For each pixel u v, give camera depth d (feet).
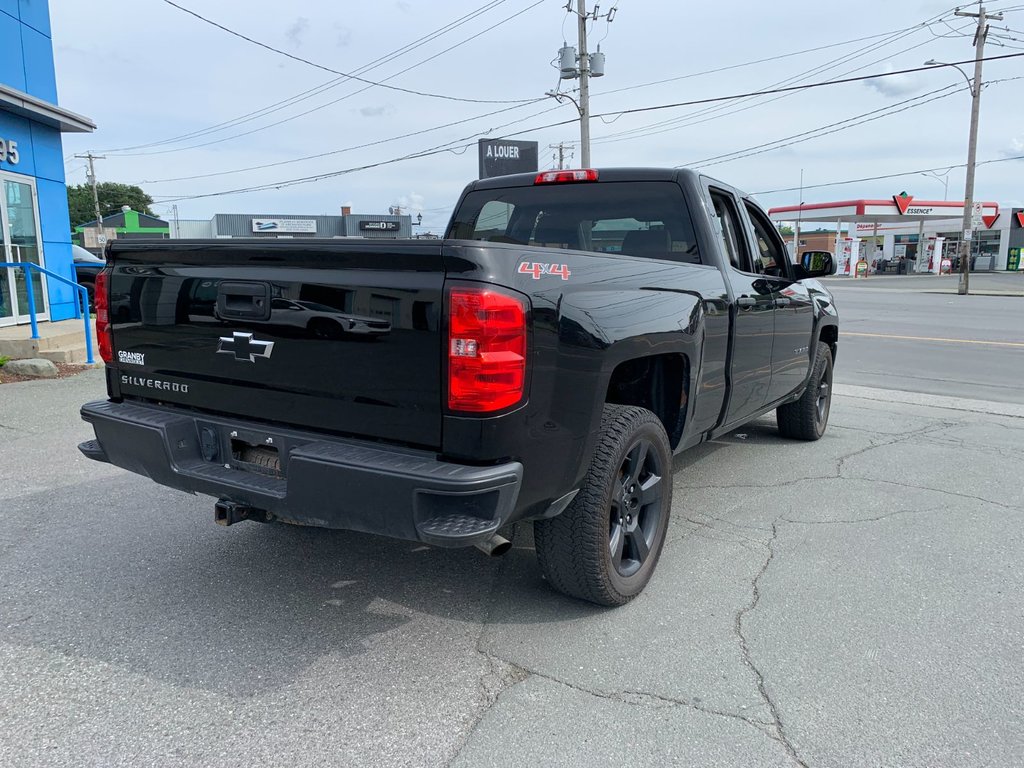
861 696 8.92
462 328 8.11
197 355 10.30
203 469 10.14
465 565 12.68
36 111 37.11
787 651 9.93
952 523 14.61
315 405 9.29
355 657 9.78
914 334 51.08
